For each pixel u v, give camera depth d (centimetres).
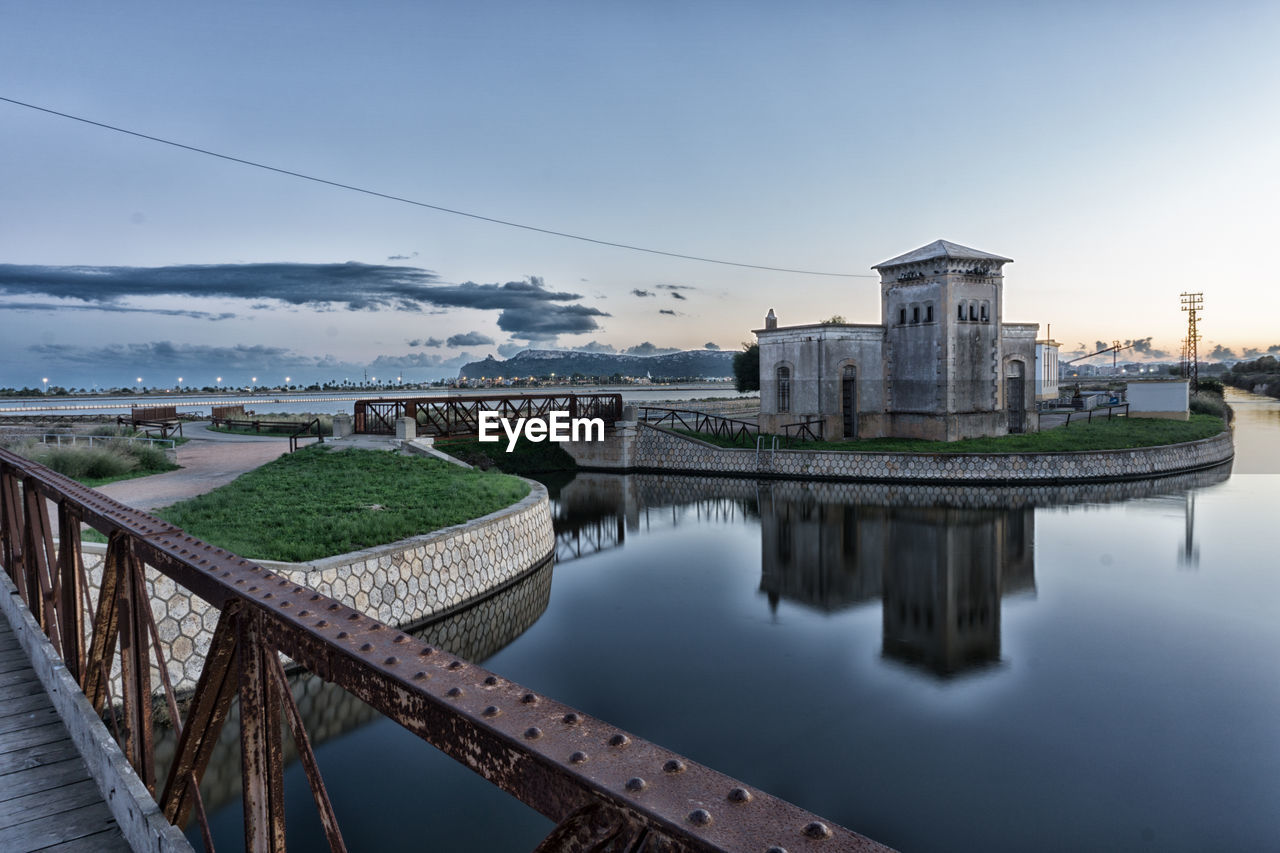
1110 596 1945
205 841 288
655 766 133
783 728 1182
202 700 287
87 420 4297
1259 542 2492
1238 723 1194
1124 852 848
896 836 884
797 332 4044
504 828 866
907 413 4062
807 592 2005
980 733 1162
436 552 1597
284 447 3269
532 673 1420
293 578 1289
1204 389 8488
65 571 529
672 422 4684
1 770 462
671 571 2231
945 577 2152
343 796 938
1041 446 3772
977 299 3984
